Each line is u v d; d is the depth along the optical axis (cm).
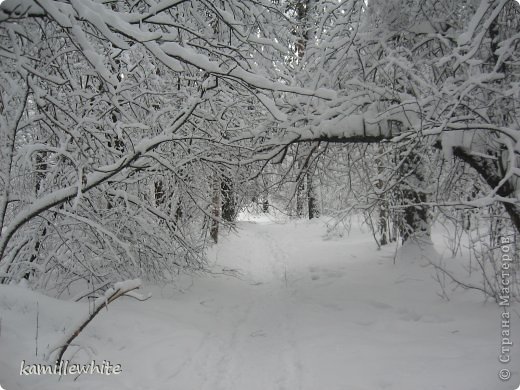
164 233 943
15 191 599
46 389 448
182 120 598
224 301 949
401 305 852
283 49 669
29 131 733
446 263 1087
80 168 505
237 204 1074
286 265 1395
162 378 529
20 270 740
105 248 828
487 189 809
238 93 817
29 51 530
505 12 654
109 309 723
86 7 421
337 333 695
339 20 840
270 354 635
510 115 653
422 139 719
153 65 799
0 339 517
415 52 817
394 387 491
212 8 553
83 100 731
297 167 1012
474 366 522
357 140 751
